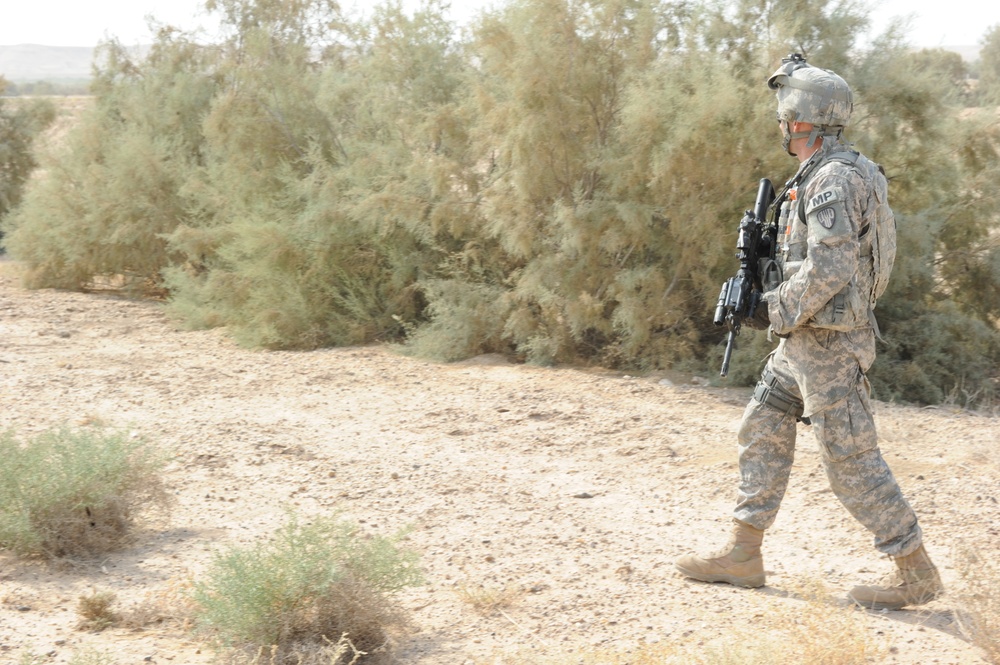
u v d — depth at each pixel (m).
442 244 11.18
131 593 4.28
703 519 5.35
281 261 11.16
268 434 7.07
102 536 4.79
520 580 4.45
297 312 10.98
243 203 12.38
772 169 9.16
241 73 12.45
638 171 9.23
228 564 3.71
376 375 9.33
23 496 4.67
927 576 3.91
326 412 7.83
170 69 15.73
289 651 3.59
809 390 3.88
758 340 8.92
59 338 11.18
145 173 14.05
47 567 4.58
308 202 11.29
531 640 3.81
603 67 9.77
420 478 6.08
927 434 7.10
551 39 9.75
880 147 9.84
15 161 20.20
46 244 15.00
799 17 9.34
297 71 12.74
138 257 14.40
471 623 3.99
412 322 11.21
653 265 9.65
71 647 3.70
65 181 15.06
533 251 10.20
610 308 10.05
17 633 3.82
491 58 10.05
